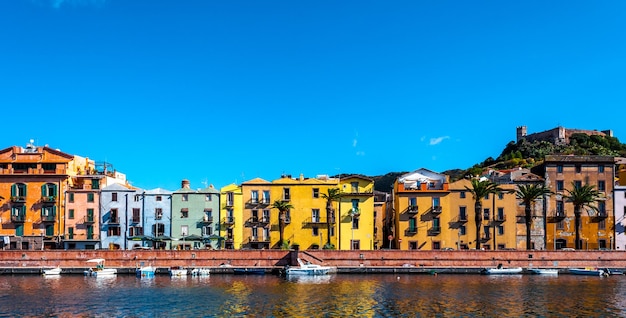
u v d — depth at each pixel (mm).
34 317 61562
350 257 100938
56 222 113625
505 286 83375
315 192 115875
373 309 65688
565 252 102125
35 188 114250
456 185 116562
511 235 114938
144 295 74688
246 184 116000
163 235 114312
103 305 67875
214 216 115312
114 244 113812
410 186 118188
